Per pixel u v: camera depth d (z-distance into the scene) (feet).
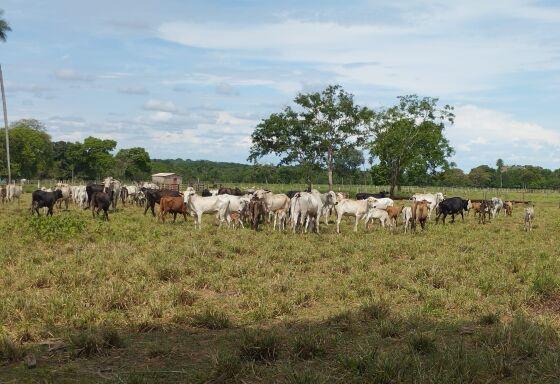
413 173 209.26
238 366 20.90
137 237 58.85
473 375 20.10
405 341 24.77
